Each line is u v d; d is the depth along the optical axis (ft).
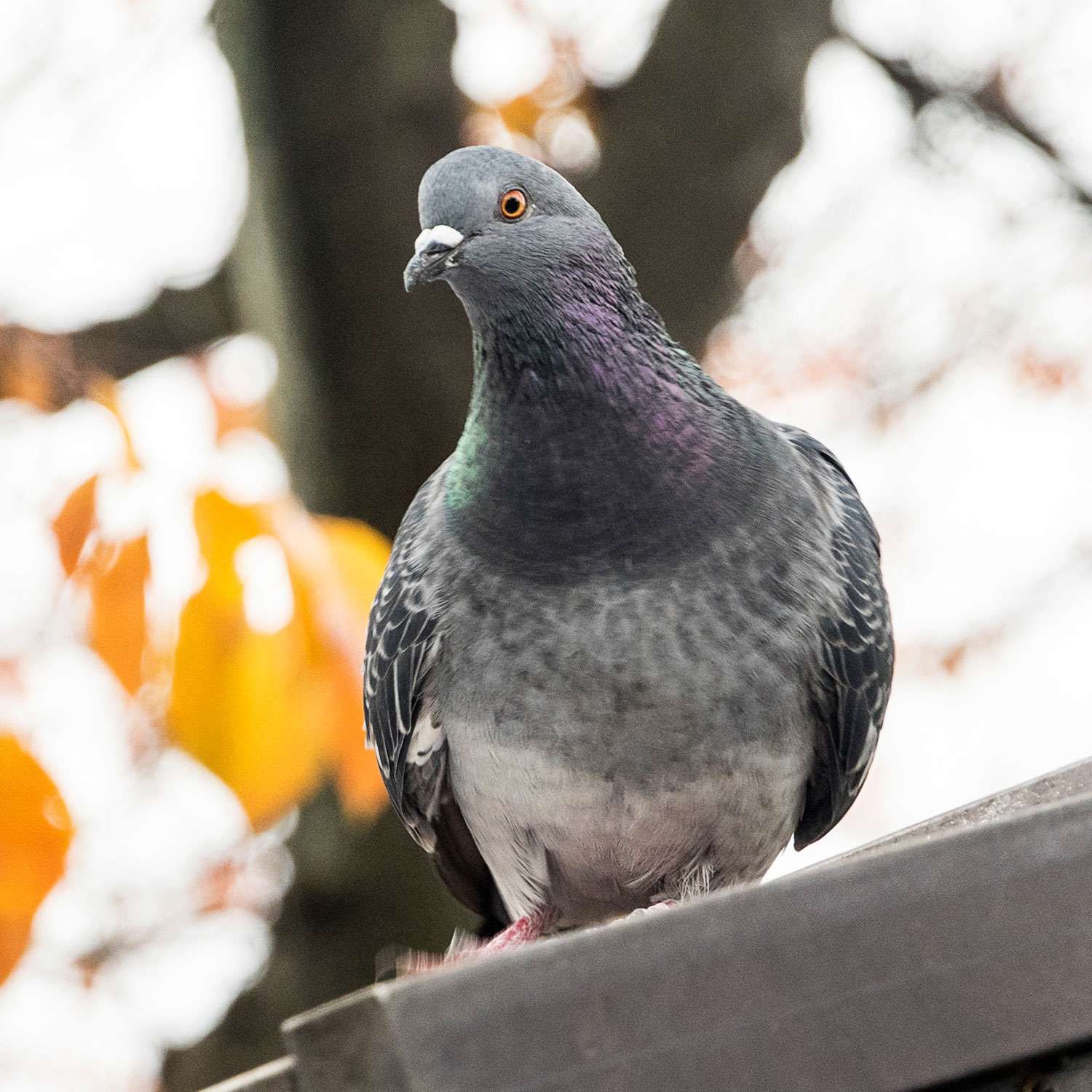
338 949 37.01
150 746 37.27
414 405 36.99
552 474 23.22
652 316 24.70
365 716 26.61
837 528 25.43
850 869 13.15
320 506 36.65
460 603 23.95
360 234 36.91
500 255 23.50
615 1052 12.46
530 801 24.38
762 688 23.65
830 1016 12.84
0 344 32.55
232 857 41.24
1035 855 13.38
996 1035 12.98
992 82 50.57
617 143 39.22
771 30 39.19
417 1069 11.98
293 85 36.99
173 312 39.78
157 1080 40.68
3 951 23.27
